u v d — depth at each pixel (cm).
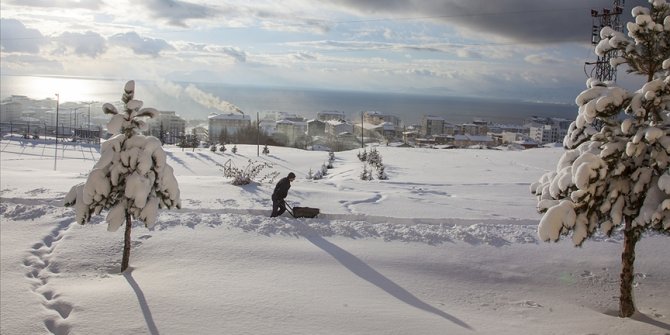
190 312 743
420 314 764
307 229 1259
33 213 1368
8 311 770
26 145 5728
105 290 841
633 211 731
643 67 743
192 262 1016
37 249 1109
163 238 1162
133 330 682
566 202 713
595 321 756
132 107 952
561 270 1005
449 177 2912
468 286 919
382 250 1107
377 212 1480
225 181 2122
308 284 890
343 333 679
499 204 1697
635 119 709
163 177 984
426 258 1058
